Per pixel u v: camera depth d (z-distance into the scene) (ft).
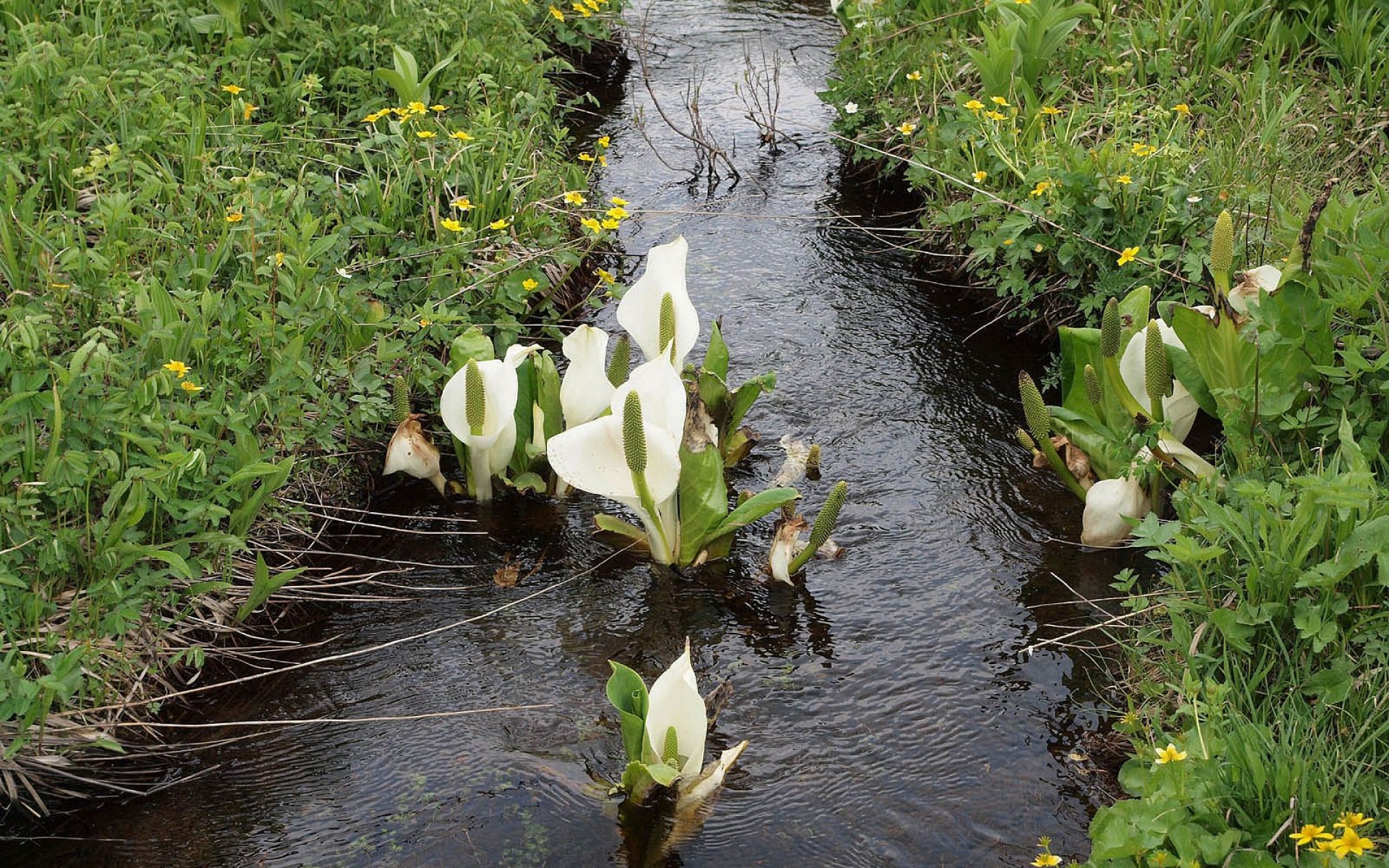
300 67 21.31
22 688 10.02
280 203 16.43
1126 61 23.45
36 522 11.43
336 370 14.69
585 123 28.12
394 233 18.04
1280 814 9.23
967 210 20.31
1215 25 22.89
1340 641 10.89
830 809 11.07
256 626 13.29
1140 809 9.18
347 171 19.75
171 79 18.81
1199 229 17.83
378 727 12.09
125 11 21.31
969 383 18.37
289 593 13.74
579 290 20.76
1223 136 20.15
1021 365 18.88
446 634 13.37
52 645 10.88
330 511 14.98
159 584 11.64
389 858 10.59
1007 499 15.62
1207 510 11.34
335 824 10.95
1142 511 14.26
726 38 33.65
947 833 10.80
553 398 15.34
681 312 15.21
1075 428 15.20
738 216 24.00
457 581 14.23
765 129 27.17
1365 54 21.68
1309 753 10.06
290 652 13.08
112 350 13.29
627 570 14.38
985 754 11.66
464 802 11.17
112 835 10.85
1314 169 19.15
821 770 11.51
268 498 13.62
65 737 11.04
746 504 13.78
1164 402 14.37
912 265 22.12
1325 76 22.50
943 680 12.62
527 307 18.52
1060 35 23.06
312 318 15.06
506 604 13.84
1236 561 11.87
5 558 11.09
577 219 21.85
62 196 16.78
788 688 12.55
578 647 13.17
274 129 19.51
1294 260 12.64
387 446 16.02
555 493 15.76
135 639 11.95
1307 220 12.43
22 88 17.44
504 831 10.85
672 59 32.22
